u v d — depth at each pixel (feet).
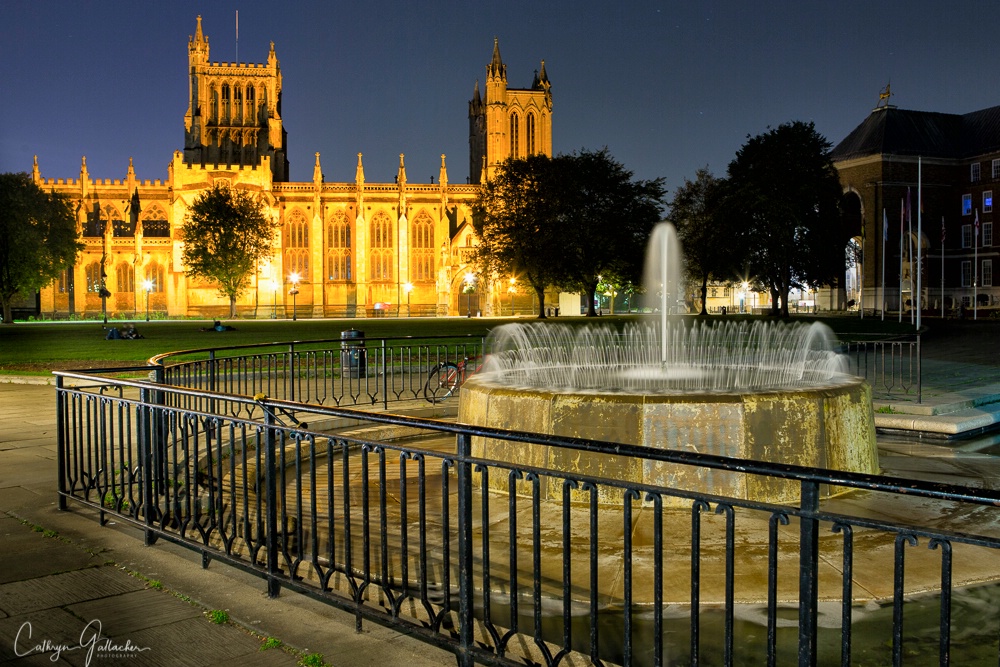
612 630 18.07
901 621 10.14
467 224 364.79
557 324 177.06
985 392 54.34
